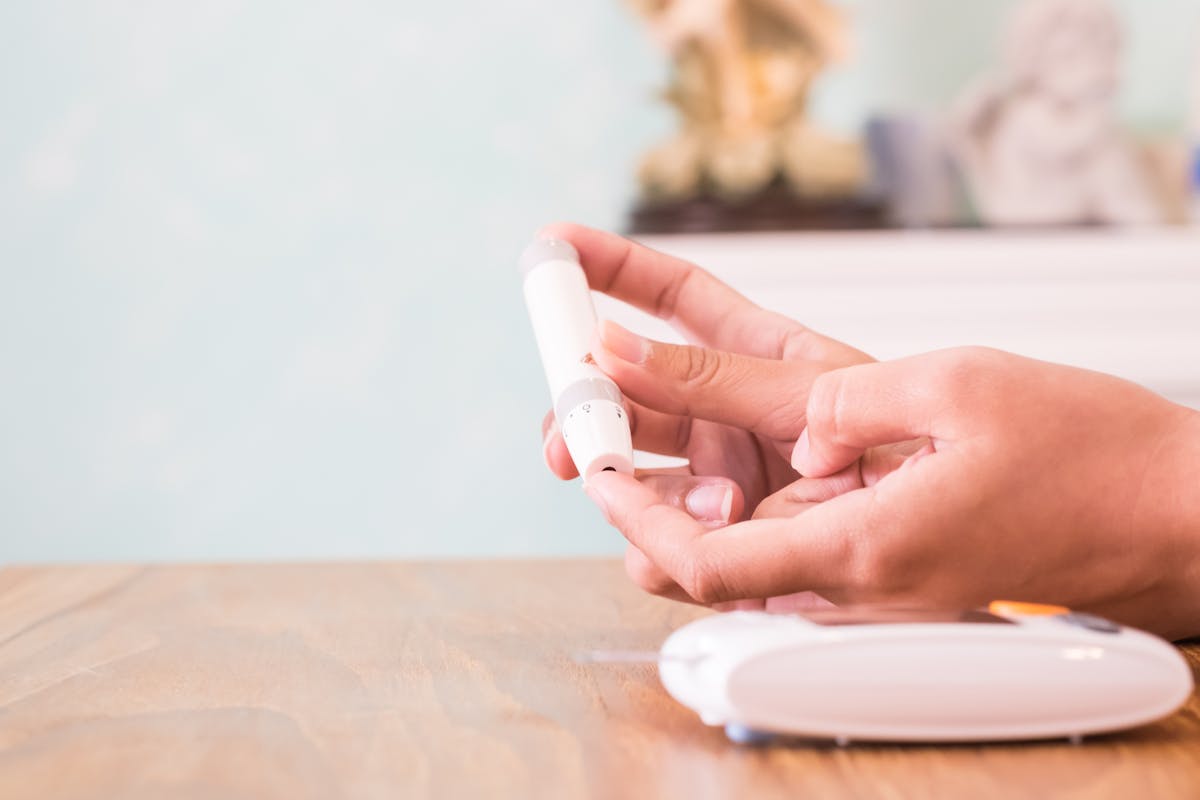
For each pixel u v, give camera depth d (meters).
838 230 1.23
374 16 1.36
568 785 0.40
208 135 1.37
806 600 0.49
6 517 1.41
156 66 1.37
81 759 0.41
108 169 1.38
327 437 1.40
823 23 1.23
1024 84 1.27
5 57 1.37
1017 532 0.44
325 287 1.38
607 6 1.35
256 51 1.37
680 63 1.24
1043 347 1.19
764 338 0.55
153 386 1.40
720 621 0.43
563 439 0.52
